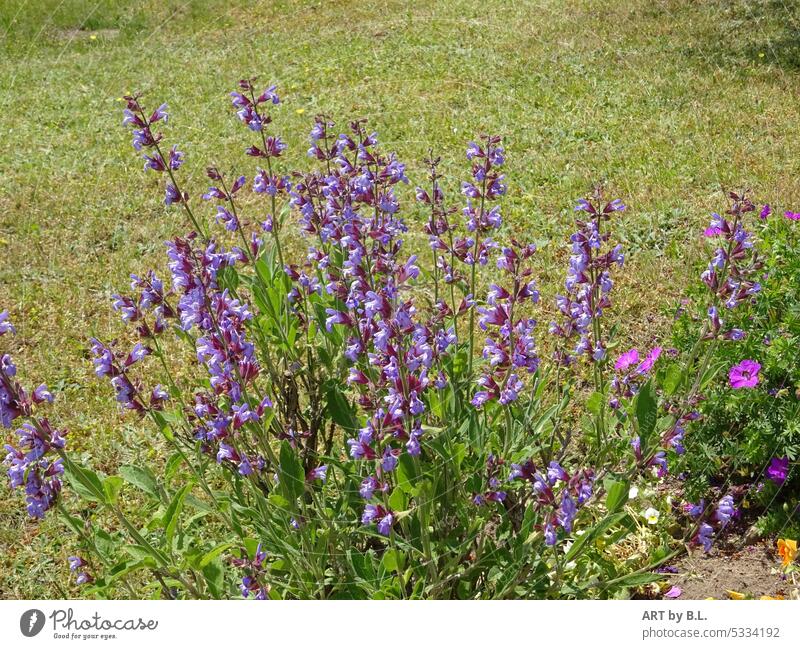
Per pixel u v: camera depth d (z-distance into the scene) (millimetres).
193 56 4117
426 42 3732
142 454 1715
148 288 1352
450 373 1379
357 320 1290
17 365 1955
